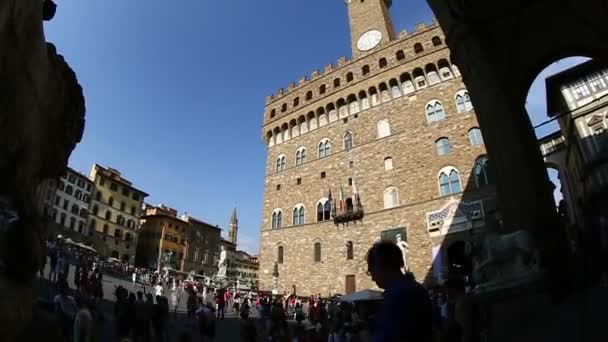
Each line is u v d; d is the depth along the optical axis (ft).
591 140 98.73
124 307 50.03
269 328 65.05
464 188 114.62
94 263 139.85
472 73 42.06
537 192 33.88
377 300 84.74
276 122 182.80
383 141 140.87
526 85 43.47
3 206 18.24
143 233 331.57
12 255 18.44
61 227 252.42
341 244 136.67
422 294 10.13
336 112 160.86
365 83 152.66
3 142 18.94
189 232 349.61
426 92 136.36
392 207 128.57
